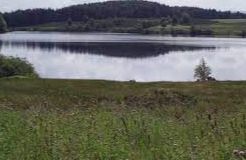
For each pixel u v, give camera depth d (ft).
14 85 187.32
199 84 197.26
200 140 42.91
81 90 179.42
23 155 38.73
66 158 37.45
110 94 169.07
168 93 166.20
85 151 38.65
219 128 47.42
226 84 195.42
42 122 51.19
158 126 50.60
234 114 61.00
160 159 37.93
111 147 39.40
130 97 160.86
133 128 49.08
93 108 70.18
